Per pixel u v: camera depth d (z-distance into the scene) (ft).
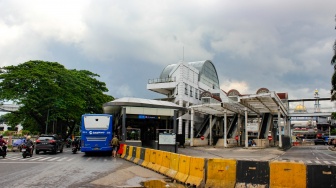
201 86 209.05
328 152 116.16
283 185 30.60
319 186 28.96
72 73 147.33
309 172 29.66
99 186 33.86
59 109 135.13
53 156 80.48
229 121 188.96
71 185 33.99
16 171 45.85
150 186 35.47
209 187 34.53
